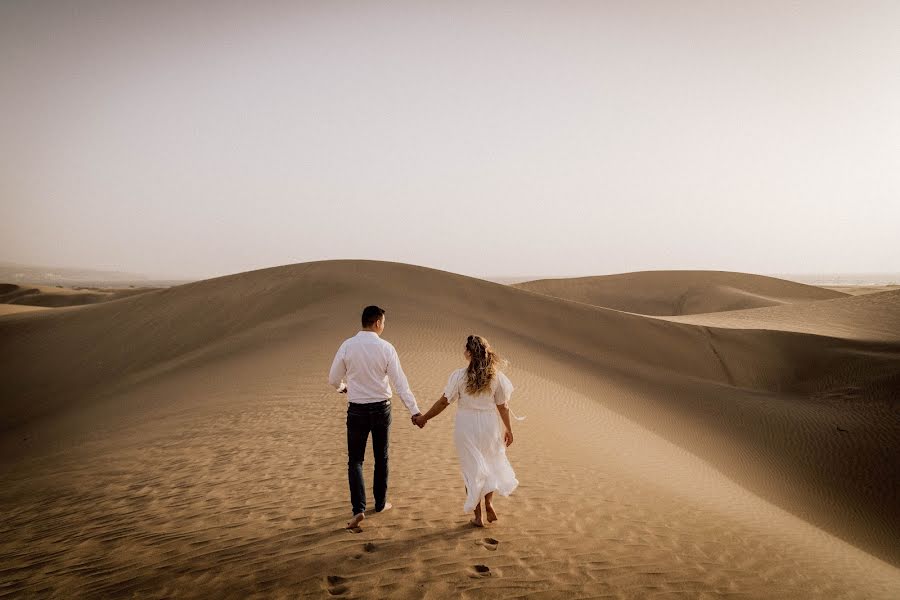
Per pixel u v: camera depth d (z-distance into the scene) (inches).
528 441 356.2
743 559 201.3
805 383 858.8
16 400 824.3
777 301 2667.3
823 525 404.5
